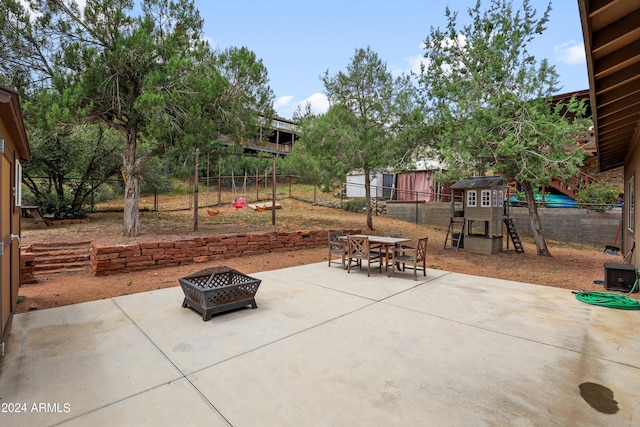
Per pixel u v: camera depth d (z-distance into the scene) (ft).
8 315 10.94
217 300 13.64
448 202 52.34
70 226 38.68
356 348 10.77
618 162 32.30
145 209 53.57
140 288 18.83
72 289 18.57
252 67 31.53
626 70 12.92
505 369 9.41
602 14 10.07
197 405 7.68
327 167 40.50
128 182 31.40
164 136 29.30
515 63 28.35
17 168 13.25
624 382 8.73
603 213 39.29
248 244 29.58
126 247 22.77
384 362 9.81
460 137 28.35
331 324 12.94
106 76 27.89
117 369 9.35
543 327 12.70
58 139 40.11
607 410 7.52
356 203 60.23
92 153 44.37
